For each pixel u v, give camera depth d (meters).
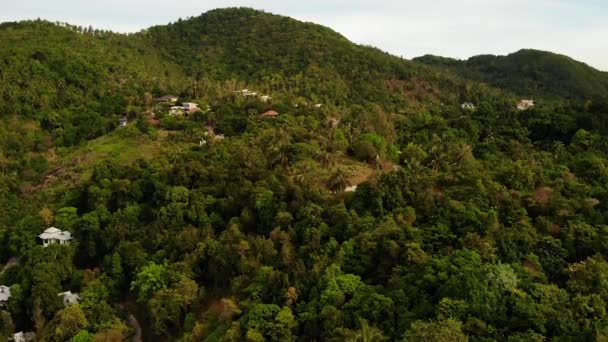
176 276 71.62
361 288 56.84
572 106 112.12
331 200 76.12
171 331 68.81
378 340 48.66
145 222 89.88
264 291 62.50
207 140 115.81
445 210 65.19
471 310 48.38
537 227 62.56
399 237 61.22
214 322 63.94
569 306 48.44
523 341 44.31
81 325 67.81
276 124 120.44
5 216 103.81
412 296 53.16
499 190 69.31
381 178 74.94
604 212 64.75
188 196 87.69
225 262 71.50
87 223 88.56
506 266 52.62
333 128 108.25
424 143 112.00
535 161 87.31
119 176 101.00
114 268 79.19
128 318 73.94
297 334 56.41
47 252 81.94
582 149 91.19
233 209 83.69
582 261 55.72
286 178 83.19
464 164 84.06
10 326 71.94
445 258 56.06
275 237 70.69
